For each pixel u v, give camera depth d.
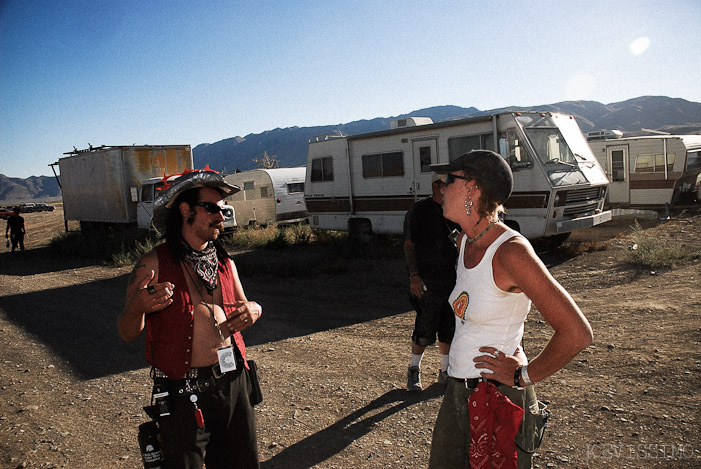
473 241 1.98
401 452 3.39
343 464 3.31
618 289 7.07
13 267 15.43
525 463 1.94
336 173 13.49
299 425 3.92
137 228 17.06
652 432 3.29
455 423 2.02
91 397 4.82
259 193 18.20
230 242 15.43
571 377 4.27
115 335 6.96
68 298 9.83
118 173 17.33
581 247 10.23
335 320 6.96
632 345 4.82
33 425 4.26
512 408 1.84
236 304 2.26
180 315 2.13
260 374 5.11
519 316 1.92
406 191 11.83
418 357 4.32
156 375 2.16
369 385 4.57
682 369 4.14
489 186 1.89
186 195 2.24
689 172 14.84
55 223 35.09
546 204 9.46
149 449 2.12
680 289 6.62
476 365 1.87
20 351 6.50
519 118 9.79
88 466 3.54
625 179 15.54
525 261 1.73
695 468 2.88
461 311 1.97
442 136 10.94
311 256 12.27
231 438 2.28
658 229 11.96
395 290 8.49
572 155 10.19
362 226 13.15
